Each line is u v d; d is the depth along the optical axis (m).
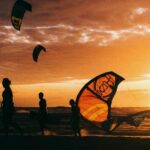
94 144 11.23
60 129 25.69
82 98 17.47
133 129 26.55
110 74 17.47
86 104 17.55
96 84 17.50
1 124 25.61
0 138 12.12
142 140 11.90
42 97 15.09
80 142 11.57
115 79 17.55
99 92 17.53
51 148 10.72
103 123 17.72
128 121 16.98
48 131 23.53
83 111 17.50
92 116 17.67
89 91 17.50
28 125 31.42
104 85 17.56
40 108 15.08
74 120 14.88
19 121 40.12
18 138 12.13
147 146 10.92
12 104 12.53
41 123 15.11
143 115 16.77
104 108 17.66
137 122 16.94
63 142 11.57
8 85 12.48
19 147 10.83
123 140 11.90
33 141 11.66
